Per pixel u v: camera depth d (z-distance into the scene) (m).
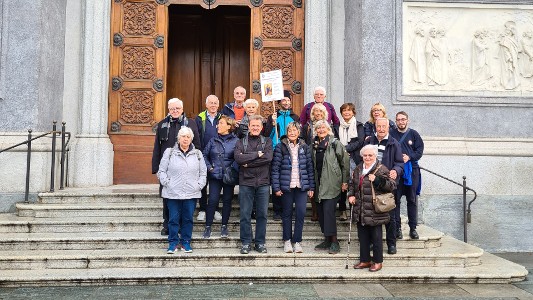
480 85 9.10
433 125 8.97
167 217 6.76
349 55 9.66
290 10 10.15
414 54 9.09
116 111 9.76
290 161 6.47
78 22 9.55
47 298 5.16
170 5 10.48
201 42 11.52
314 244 6.89
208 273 5.89
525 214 8.71
